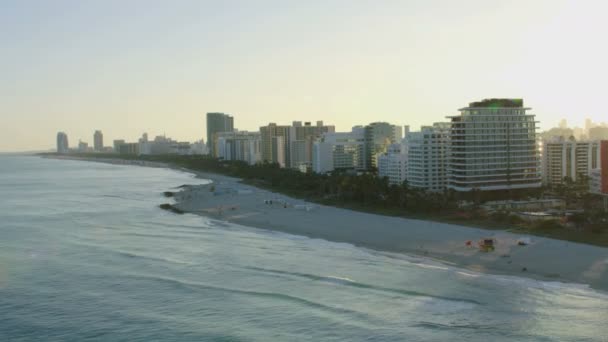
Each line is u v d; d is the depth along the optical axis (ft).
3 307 344.28
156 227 636.48
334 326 306.55
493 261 431.02
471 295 350.64
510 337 284.41
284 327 306.76
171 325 312.71
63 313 333.62
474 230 555.69
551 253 445.37
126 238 562.66
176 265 442.50
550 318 308.19
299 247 508.53
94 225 652.89
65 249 507.30
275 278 401.08
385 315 320.70
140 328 309.22
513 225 568.82
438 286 371.56
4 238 565.53
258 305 342.64
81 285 389.39
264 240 546.26
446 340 283.18
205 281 395.96
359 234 560.61
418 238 528.22
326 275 404.57
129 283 392.68
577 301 333.83
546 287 361.71
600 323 299.58
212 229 619.67
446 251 469.98
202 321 318.04
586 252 442.91
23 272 424.46
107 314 331.36
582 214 547.90
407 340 284.82
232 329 305.73
